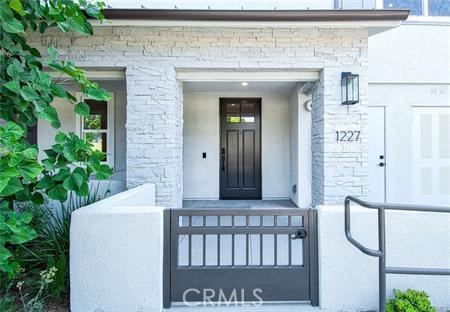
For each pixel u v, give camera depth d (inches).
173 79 179.8
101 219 103.0
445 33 253.4
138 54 178.2
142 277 102.8
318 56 178.5
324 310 103.7
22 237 83.6
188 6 201.2
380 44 254.1
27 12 101.7
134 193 141.3
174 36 178.2
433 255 103.0
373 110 257.9
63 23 107.2
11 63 97.3
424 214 103.7
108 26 173.8
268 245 161.9
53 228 131.8
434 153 258.5
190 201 303.3
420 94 256.7
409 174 258.7
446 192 258.4
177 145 192.2
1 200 95.1
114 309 102.3
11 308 98.1
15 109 100.8
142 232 103.3
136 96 178.9
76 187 94.1
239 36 178.5
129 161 179.6
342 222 104.7
